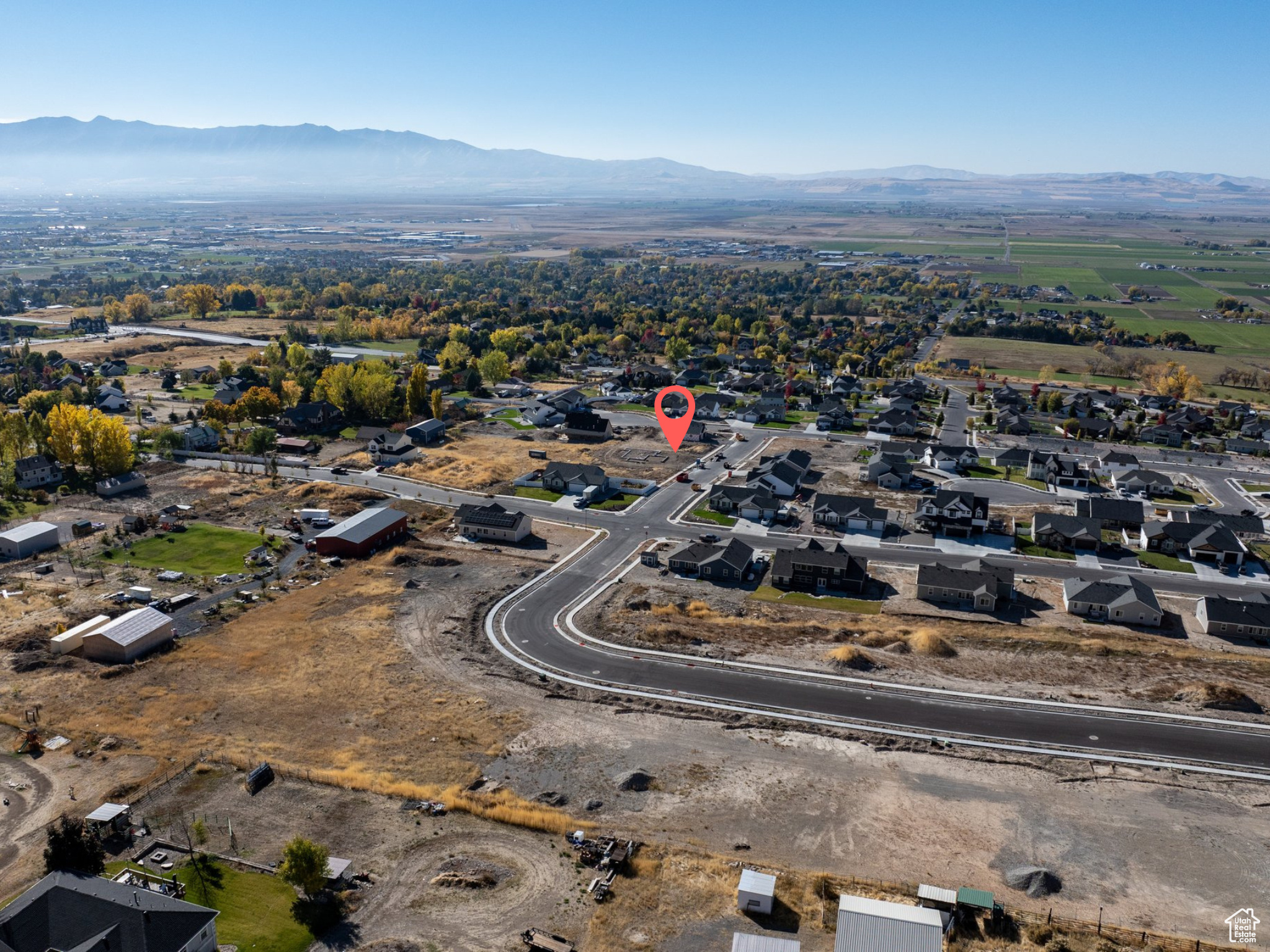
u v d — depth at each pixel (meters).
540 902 53.06
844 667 82.88
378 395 183.50
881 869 56.50
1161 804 63.44
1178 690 79.00
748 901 52.47
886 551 115.31
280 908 52.06
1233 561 111.25
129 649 81.94
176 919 47.75
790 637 89.50
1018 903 53.81
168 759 66.62
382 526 114.56
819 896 53.62
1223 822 61.56
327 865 54.59
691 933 50.69
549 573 105.56
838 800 63.47
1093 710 75.81
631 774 65.31
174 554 109.12
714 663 83.56
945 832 60.16
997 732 72.38
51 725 71.38
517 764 67.12
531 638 88.38
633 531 121.19
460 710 74.44
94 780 64.25
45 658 81.88
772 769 66.94
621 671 81.94
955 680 80.88
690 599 99.19
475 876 54.78
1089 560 112.62
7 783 63.72
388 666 81.88
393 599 97.06
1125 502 124.50
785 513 125.81
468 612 93.69
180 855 56.56
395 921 51.34
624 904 52.84
